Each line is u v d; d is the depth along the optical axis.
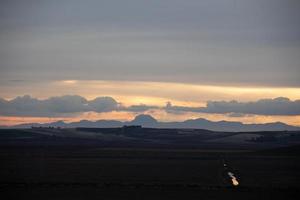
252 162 167.62
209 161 172.50
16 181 92.50
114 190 79.31
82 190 78.88
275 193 77.25
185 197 72.81
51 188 80.69
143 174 114.25
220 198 71.94
